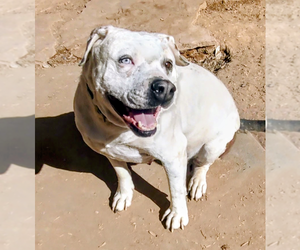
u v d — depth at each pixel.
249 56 1.13
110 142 0.68
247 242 0.76
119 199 0.81
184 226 0.78
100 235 0.77
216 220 0.79
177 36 1.17
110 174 0.87
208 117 0.77
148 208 0.81
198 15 1.26
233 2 1.31
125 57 0.58
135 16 1.25
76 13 1.28
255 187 0.84
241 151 0.90
